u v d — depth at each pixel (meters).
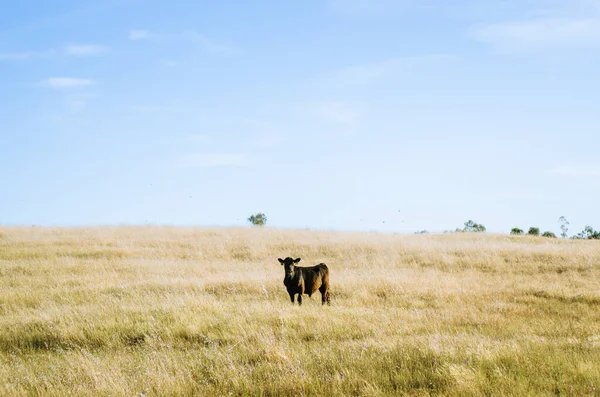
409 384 6.73
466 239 37.78
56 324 12.18
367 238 33.91
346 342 9.53
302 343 9.93
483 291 17.30
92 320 12.38
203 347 9.87
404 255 27.88
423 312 13.45
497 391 6.12
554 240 38.12
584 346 8.62
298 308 13.64
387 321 11.92
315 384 6.81
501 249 28.25
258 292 17.44
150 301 14.88
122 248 29.11
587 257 25.47
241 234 35.84
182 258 27.45
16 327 12.20
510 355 7.70
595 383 6.39
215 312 12.96
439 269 24.27
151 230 37.53
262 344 9.30
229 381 7.11
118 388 6.93
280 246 30.92
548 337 10.25
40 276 21.00
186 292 15.91
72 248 28.77
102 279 20.27
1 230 35.56
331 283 18.94
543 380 6.58
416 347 8.38
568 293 16.75
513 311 13.85
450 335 10.17
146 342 10.57
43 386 7.36
